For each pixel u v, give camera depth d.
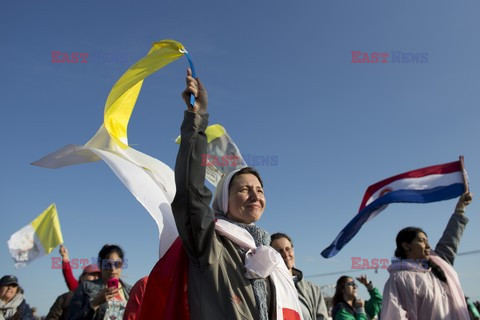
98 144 2.87
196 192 2.20
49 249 6.75
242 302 2.18
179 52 2.56
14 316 5.61
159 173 2.87
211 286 2.18
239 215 2.58
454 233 5.05
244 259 2.35
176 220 2.22
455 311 4.46
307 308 4.69
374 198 6.49
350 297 6.13
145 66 2.57
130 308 3.39
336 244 6.20
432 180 6.33
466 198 5.20
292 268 4.83
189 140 2.26
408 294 4.43
